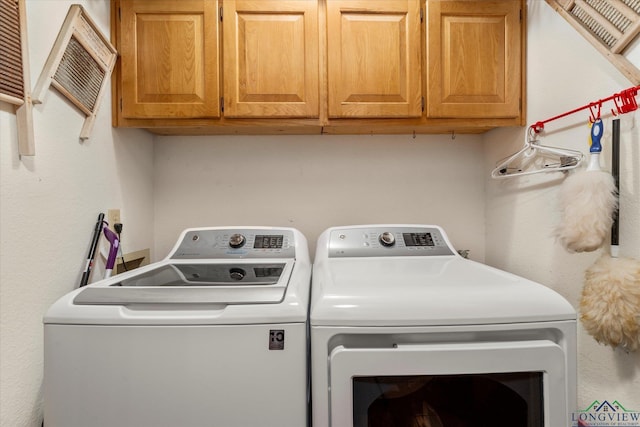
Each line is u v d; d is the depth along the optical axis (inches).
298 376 29.7
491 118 51.6
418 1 50.1
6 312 31.0
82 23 40.3
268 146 65.8
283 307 30.2
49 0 36.0
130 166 55.6
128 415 29.7
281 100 50.3
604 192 34.2
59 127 38.3
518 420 30.4
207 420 29.7
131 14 49.0
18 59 31.4
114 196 50.6
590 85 39.3
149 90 49.4
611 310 31.9
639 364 33.1
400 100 50.8
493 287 32.4
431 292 31.1
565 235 36.9
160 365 29.5
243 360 29.6
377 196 66.5
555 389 29.4
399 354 28.7
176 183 65.1
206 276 39.4
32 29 33.9
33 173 34.3
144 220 60.9
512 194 56.2
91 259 43.4
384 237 51.3
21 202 32.8
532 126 48.5
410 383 30.3
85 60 41.6
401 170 66.5
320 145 66.1
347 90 50.3
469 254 66.7
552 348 29.4
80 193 42.3
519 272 54.3
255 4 49.4
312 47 50.0
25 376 33.1
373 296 30.5
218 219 65.5
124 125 50.2
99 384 29.6
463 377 30.5
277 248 51.1
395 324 29.2
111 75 49.1
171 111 49.5
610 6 36.8
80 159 42.3
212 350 29.5
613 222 34.7
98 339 29.5
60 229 38.6
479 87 51.0
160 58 49.3
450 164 66.8
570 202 36.6
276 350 29.7
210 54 49.4
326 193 66.2
